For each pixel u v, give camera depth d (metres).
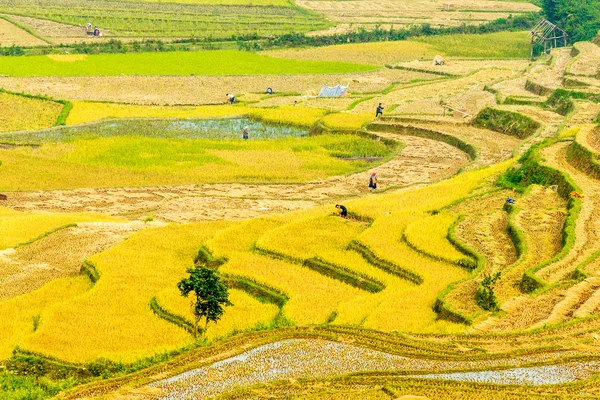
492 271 59.69
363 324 50.81
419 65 189.88
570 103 126.56
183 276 62.03
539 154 88.31
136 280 60.28
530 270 57.66
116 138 117.38
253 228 71.81
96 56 177.12
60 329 51.75
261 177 102.94
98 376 44.75
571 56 187.62
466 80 171.25
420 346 44.97
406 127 127.44
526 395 38.50
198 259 66.19
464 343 45.50
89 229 75.69
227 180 101.25
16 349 49.62
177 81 162.12
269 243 66.38
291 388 39.75
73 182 97.94
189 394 39.59
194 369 42.38
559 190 78.81
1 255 67.31
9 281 62.38
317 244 66.81
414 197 80.62
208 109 142.75
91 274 62.38
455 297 54.66
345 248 66.19
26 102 138.62
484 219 72.00
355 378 40.56
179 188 97.06
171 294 56.72
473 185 85.00
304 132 132.38
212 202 90.75
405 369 41.84
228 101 150.88
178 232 72.75
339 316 52.66
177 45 198.00
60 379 45.12
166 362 43.22
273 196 94.06
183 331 52.16
